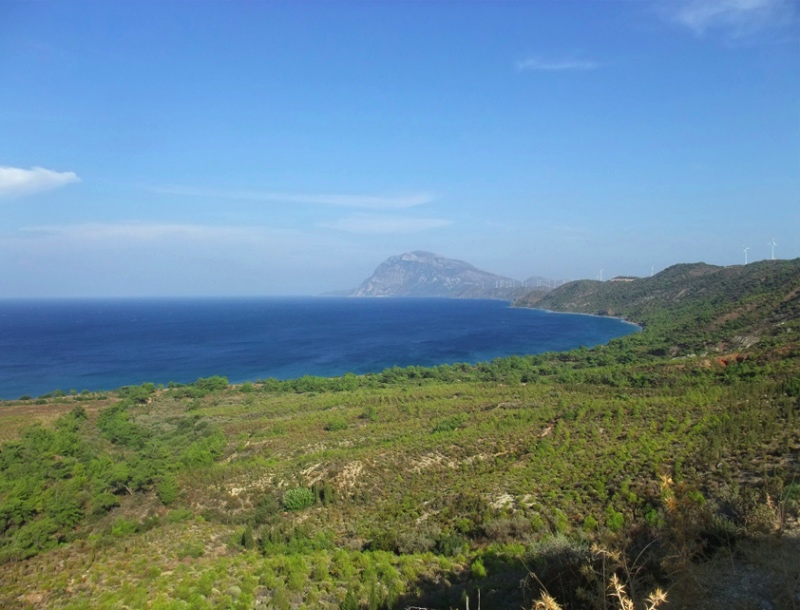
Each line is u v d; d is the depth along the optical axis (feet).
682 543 29.32
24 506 114.52
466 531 84.38
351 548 89.81
